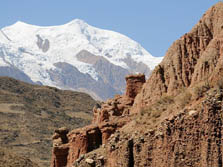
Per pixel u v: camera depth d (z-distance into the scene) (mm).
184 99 88938
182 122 80688
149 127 91875
